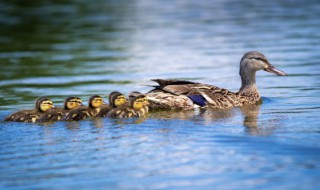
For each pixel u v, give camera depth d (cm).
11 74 2197
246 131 1324
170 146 1235
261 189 1018
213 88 1636
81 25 3192
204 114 1527
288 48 2491
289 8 3556
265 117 1469
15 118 1491
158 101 1562
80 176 1094
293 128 1336
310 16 3259
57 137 1324
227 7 3684
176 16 3403
